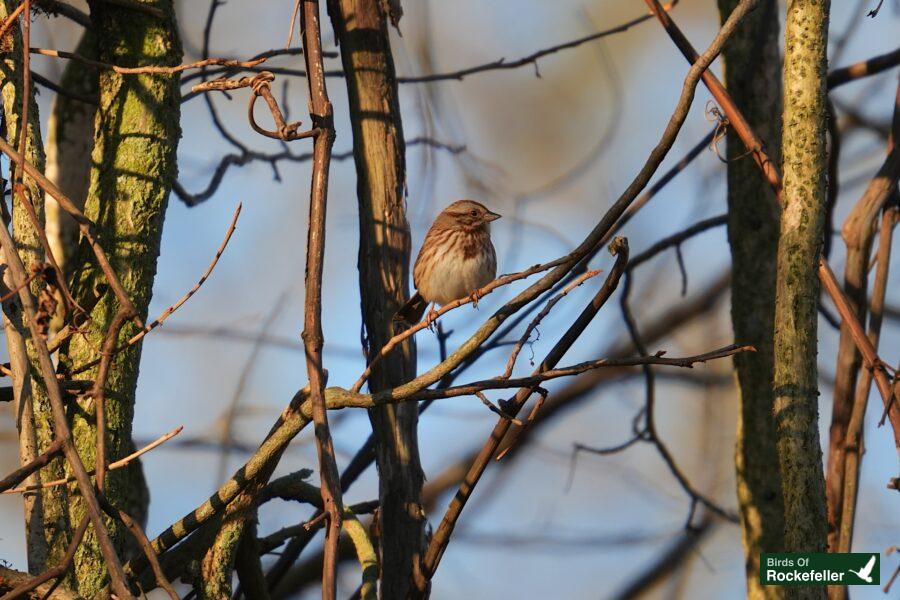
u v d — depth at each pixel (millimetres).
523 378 8352
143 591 8984
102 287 8977
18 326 8203
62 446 7051
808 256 8359
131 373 9078
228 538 9281
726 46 12789
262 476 9227
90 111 12906
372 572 9898
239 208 8055
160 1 9688
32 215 7770
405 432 10391
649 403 14016
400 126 10766
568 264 8383
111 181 9312
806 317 8297
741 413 12539
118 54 9570
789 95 8617
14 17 8570
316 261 8305
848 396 10320
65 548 8312
